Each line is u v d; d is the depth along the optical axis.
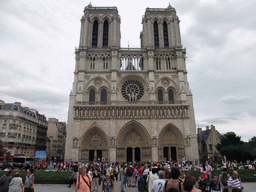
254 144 87.62
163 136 77.94
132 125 77.06
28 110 99.94
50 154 120.50
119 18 95.12
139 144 77.94
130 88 85.25
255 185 31.50
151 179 17.22
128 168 27.02
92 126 75.19
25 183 18.27
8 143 82.25
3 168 47.38
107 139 74.12
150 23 91.94
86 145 75.00
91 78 83.81
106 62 87.31
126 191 27.80
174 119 77.00
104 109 77.12
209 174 22.69
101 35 90.81
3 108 86.75
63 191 27.42
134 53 88.94
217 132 115.31
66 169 53.12
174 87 84.44
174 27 92.44
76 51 87.94
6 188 17.77
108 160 72.56
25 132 92.12
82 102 78.94
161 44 90.94
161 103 83.25
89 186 13.98
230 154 81.56
